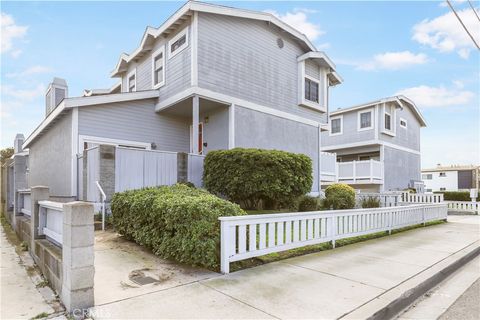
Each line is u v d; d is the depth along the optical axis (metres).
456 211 16.16
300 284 3.90
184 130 12.84
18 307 3.17
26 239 6.00
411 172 24.19
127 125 11.14
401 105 21.78
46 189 5.02
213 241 4.42
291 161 9.28
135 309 3.06
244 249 4.66
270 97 12.45
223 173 8.94
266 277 4.17
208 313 3.00
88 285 3.09
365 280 4.12
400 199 14.33
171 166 9.06
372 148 21.47
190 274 4.25
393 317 3.35
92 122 10.27
